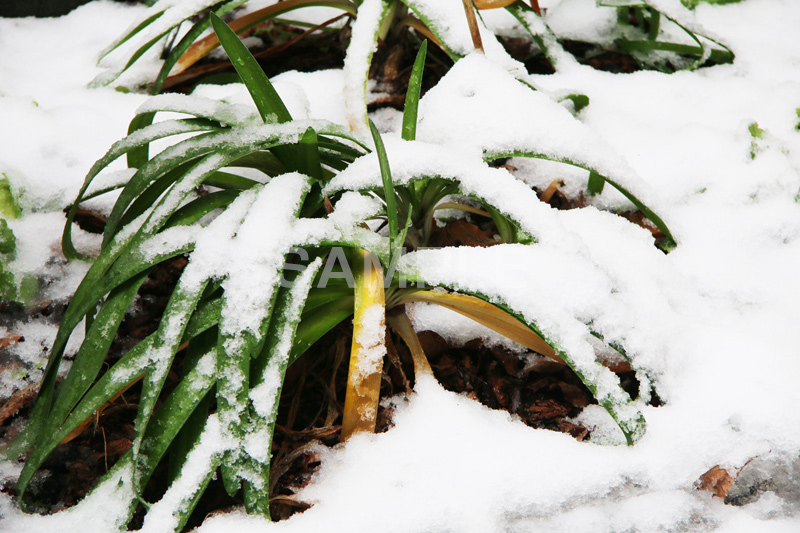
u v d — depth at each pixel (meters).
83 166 1.99
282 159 1.81
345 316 1.77
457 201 1.99
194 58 2.14
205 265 1.72
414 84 1.78
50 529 1.70
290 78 2.11
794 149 2.04
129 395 1.84
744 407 1.76
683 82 2.15
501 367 1.87
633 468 1.73
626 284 1.80
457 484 1.72
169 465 1.72
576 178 2.01
